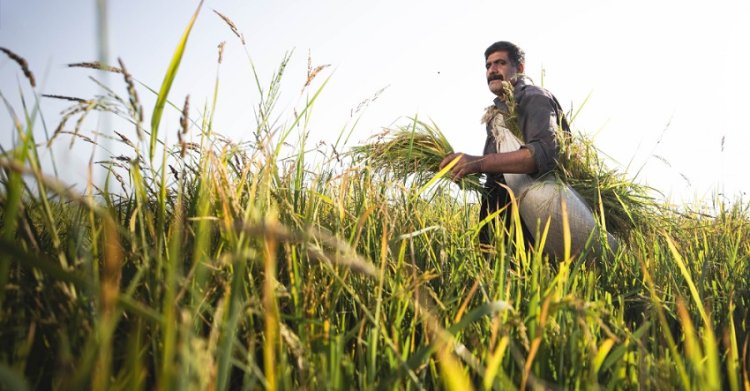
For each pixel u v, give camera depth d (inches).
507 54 149.6
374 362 43.9
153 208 61.8
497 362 38.4
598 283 85.4
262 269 51.7
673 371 46.2
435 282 69.0
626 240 125.6
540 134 119.9
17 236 43.3
